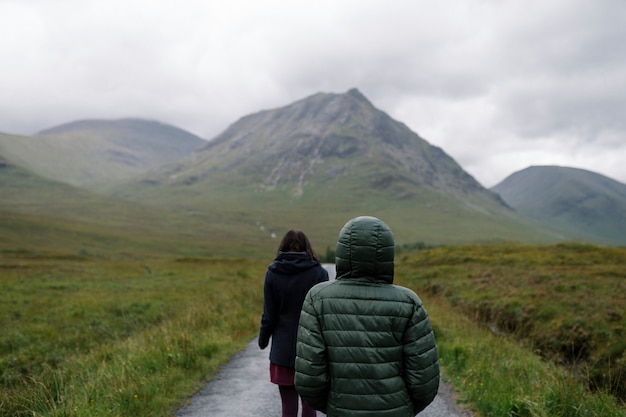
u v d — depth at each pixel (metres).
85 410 5.53
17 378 9.44
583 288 19.42
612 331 12.78
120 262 53.41
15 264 41.75
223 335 11.80
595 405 5.82
